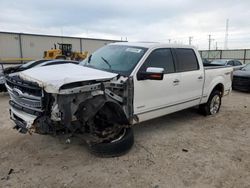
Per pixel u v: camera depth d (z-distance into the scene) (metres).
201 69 5.94
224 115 6.89
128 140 4.14
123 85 4.08
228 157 4.20
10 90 4.08
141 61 4.48
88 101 3.63
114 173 3.58
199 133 5.34
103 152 3.97
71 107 3.44
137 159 4.02
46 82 3.36
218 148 4.57
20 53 42.69
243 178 3.54
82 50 51.81
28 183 3.29
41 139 4.71
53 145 4.46
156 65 4.76
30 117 3.65
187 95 5.55
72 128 3.61
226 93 7.16
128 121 4.21
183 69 5.40
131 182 3.36
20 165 3.74
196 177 3.53
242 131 5.57
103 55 5.08
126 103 4.20
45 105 3.49
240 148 4.60
